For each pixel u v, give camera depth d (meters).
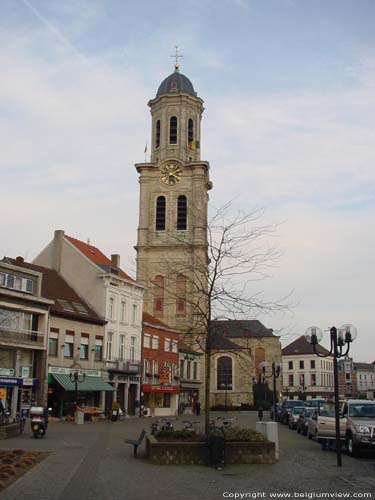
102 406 50.88
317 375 135.38
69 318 48.12
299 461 19.22
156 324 64.06
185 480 14.83
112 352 54.09
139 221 80.50
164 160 81.81
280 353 93.38
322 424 24.16
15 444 23.39
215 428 19.00
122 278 56.00
